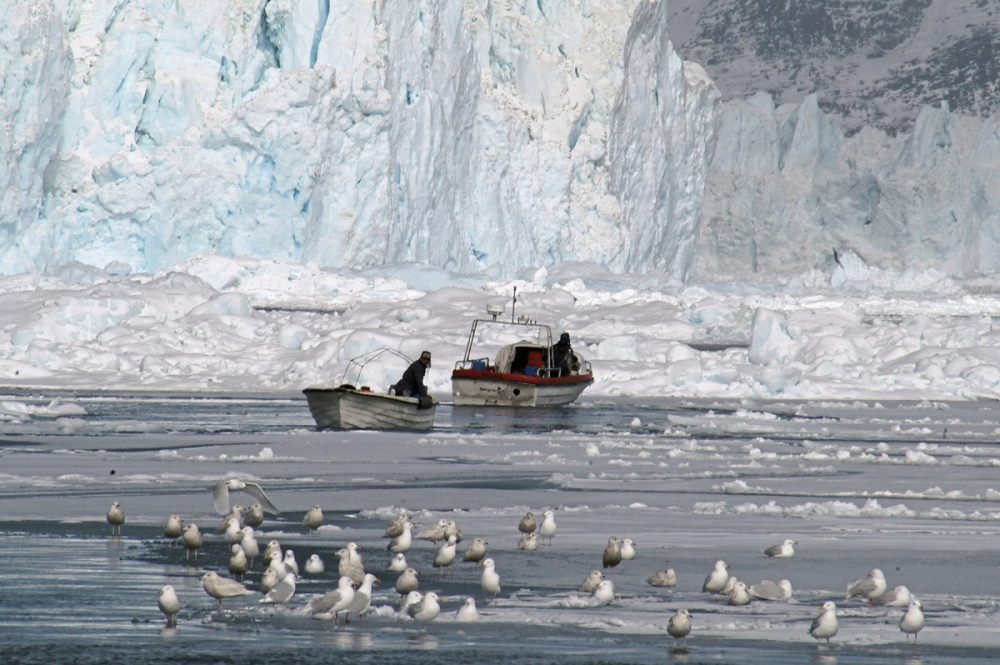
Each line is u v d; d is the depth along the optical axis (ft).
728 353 604.90
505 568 161.17
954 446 340.80
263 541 177.06
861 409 470.80
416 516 201.67
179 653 119.24
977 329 643.86
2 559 160.66
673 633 124.26
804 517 206.28
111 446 296.92
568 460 284.82
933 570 161.68
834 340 588.09
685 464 279.90
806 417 432.66
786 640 126.52
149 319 552.82
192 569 156.04
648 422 399.65
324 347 502.79
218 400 431.02
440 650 121.80
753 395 515.50
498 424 383.45
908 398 517.55
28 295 589.32
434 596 132.36
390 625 131.85
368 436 329.72
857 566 164.04
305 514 203.51
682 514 207.41
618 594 146.82
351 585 133.08
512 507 213.05
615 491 235.81
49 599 139.54
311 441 315.37
